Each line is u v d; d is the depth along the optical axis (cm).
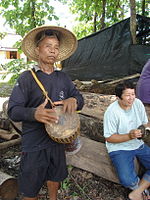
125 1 1003
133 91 251
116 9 907
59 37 215
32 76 196
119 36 656
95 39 715
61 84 206
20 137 402
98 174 301
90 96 424
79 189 291
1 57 2298
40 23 736
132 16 610
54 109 198
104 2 827
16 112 181
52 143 208
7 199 260
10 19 716
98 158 305
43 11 738
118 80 594
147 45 624
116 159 265
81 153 318
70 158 323
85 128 364
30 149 203
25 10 711
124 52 646
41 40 194
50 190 237
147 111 348
